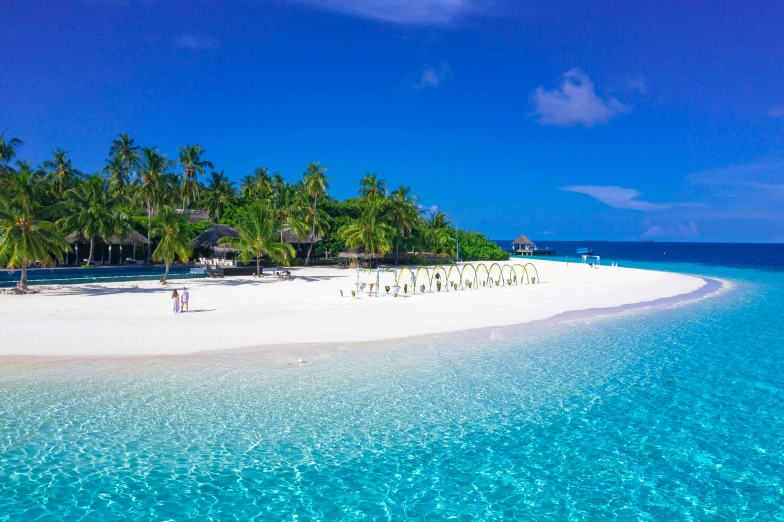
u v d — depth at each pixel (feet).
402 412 46.68
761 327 89.66
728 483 35.60
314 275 177.88
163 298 107.76
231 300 106.83
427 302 111.34
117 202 191.11
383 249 216.54
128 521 29.99
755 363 64.49
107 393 49.34
